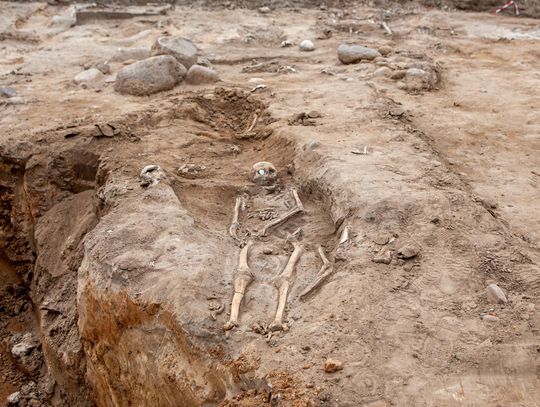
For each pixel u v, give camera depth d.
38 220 7.68
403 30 14.01
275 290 4.88
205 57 11.55
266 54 11.96
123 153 7.48
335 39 13.10
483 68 10.91
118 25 14.79
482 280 4.69
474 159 7.16
